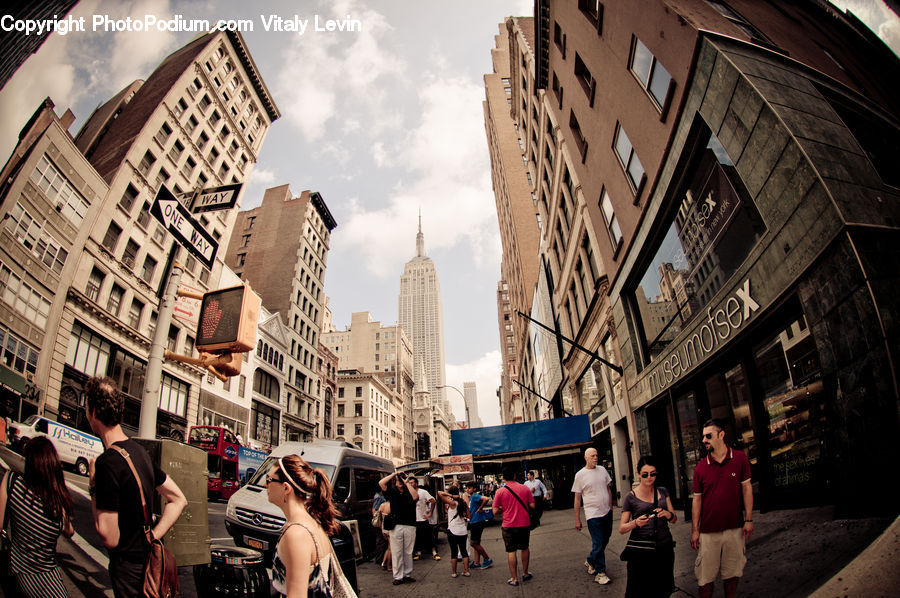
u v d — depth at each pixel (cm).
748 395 793
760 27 914
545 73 2056
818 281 571
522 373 5556
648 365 1298
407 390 11325
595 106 1423
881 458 479
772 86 669
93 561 553
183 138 3309
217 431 2322
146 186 2883
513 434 2078
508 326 8612
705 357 925
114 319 2478
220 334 461
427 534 1073
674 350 1093
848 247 521
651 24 966
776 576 429
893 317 482
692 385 1043
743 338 783
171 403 2950
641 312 1373
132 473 284
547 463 2592
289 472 254
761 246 688
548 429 2058
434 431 13412
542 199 2852
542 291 3203
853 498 513
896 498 458
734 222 798
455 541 791
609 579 609
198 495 458
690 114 852
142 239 2820
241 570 395
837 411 543
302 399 5172
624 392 1520
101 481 273
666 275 1142
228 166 3950
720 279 873
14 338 1823
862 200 554
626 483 1642
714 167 845
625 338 1448
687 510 1027
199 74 3550
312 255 5966
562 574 693
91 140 3023
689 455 1060
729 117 730
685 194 977
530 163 3078
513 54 3319
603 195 1541
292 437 4897
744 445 835
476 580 736
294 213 5847
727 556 396
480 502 893
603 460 2084
